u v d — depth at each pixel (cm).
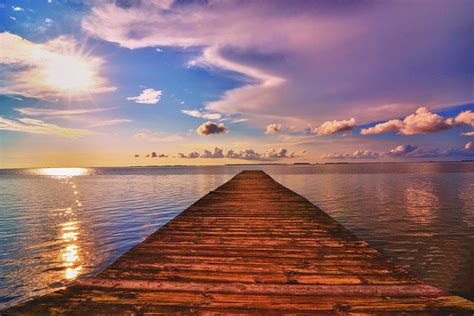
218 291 235
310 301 217
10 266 722
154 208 1662
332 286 244
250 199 835
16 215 1470
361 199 2009
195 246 368
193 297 224
